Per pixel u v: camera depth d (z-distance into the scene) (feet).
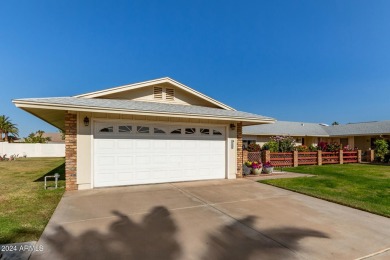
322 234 13.85
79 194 23.34
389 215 17.40
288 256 11.09
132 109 25.73
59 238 12.75
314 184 30.09
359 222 16.07
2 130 138.82
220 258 10.78
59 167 53.36
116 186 27.20
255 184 29.60
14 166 56.44
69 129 25.41
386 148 64.39
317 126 100.27
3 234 13.23
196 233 13.74
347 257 11.10
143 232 13.79
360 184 30.68
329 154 59.72
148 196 22.71
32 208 18.67
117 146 27.43
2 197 22.41
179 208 18.85
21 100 21.97
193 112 29.48
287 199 22.21
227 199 21.93
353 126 91.56
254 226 15.01
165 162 29.94
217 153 33.40
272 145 54.90
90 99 28.91
